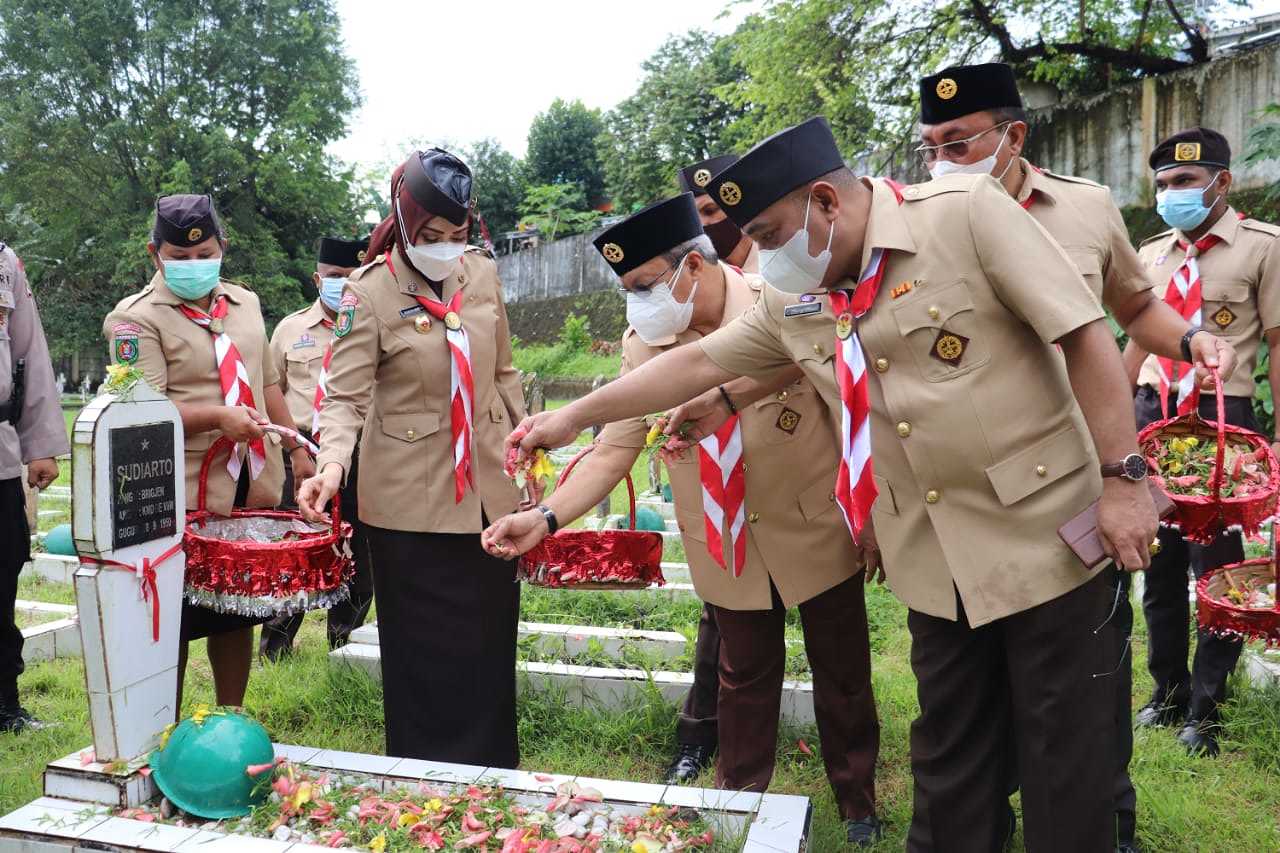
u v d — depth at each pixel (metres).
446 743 3.32
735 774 3.12
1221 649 3.80
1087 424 2.12
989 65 2.90
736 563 3.02
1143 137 11.80
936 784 2.45
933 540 2.32
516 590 3.46
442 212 3.02
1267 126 7.88
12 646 4.10
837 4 13.28
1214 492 2.74
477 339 3.36
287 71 31.38
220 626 3.45
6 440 4.02
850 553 3.04
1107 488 2.08
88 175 29.45
